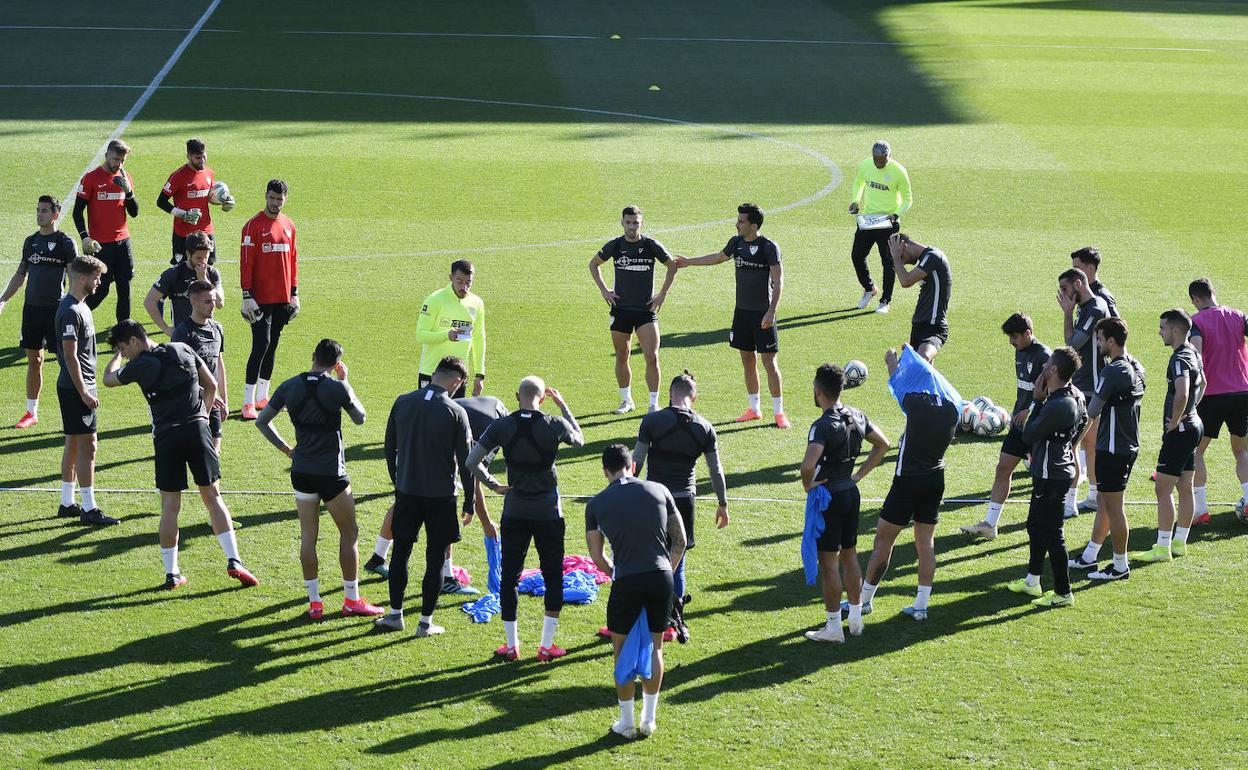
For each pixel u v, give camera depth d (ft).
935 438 45.27
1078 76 157.07
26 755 37.35
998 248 95.45
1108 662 43.62
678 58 163.73
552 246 94.53
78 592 47.26
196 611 46.24
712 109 139.23
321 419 45.03
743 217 63.36
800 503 56.75
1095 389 55.77
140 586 47.93
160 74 147.13
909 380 45.93
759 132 129.80
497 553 47.73
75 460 53.93
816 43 174.70
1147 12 202.39
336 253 91.66
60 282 62.80
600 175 113.09
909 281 64.28
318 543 52.37
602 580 49.34
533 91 145.28
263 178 108.99
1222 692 41.68
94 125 124.26
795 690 41.78
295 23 177.58
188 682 41.50
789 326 81.05
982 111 139.33
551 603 43.29
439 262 90.48
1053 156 121.39
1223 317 54.39
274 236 64.69
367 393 67.82
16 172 107.55
